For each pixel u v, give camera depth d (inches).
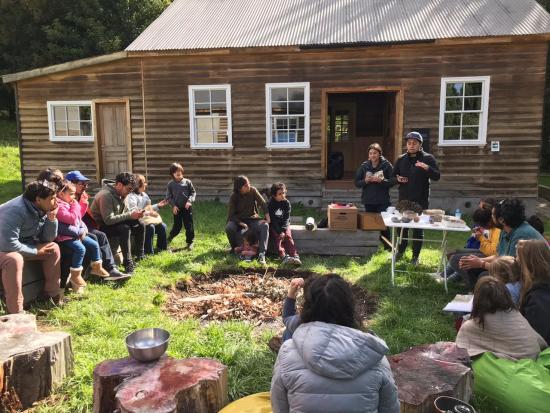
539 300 147.3
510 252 188.7
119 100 483.2
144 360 126.9
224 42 462.0
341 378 80.3
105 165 503.5
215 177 484.1
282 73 461.4
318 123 465.4
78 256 211.8
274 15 527.5
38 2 1064.2
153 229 284.8
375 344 83.4
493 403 132.3
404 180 274.2
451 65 439.5
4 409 129.0
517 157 443.2
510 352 140.3
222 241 324.5
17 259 182.4
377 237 294.7
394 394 85.9
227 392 128.4
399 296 222.8
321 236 296.8
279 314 206.1
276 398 86.4
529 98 434.3
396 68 446.6
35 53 1059.9
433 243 339.3
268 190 295.7
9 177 625.3
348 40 437.7
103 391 120.6
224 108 478.6
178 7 578.6
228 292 232.8
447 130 457.7
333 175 548.1
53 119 498.6
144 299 213.2
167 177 489.1
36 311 195.6
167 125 481.7
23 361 132.5
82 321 183.3
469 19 459.8
